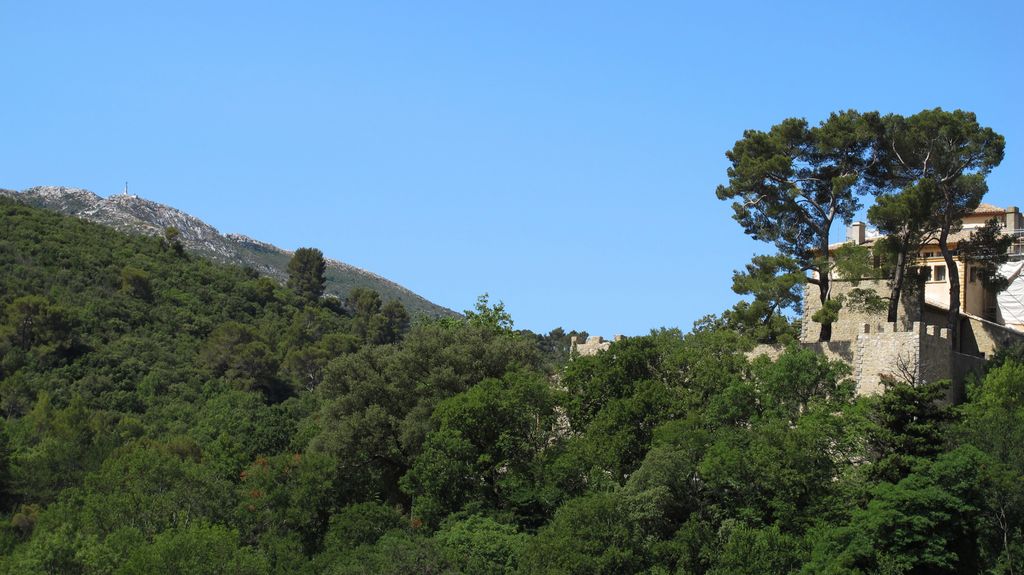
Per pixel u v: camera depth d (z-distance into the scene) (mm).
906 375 76375
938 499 61281
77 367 144625
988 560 61844
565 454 75250
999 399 74188
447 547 69375
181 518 80625
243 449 98250
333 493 80625
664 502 67750
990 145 84938
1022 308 106062
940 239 86625
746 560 61281
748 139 93062
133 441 113438
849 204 88688
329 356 172625
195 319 176875
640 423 77000
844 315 90375
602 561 63281
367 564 68500
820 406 72312
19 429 116812
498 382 82000
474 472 77438
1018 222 113125
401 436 83000
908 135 86000
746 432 72500
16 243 183125
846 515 64562
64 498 88375
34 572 72625
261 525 80438
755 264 92812
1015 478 64000
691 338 85688
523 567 65312
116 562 73625
